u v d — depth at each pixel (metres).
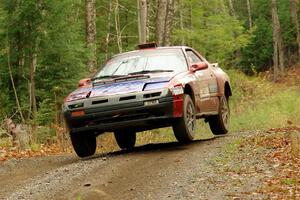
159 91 13.44
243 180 9.98
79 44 23.59
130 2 46.50
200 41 37.88
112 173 11.22
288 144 13.41
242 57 70.75
